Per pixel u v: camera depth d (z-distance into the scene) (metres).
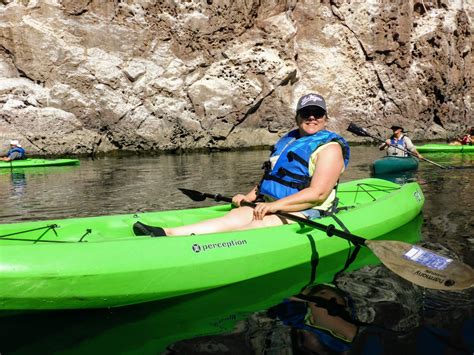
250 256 2.66
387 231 3.62
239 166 9.28
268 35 15.91
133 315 2.23
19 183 7.12
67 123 13.23
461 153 10.88
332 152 2.92
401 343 1.87
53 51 13.38
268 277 2.69
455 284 2.26
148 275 2.33
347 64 17.27
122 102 13.99
